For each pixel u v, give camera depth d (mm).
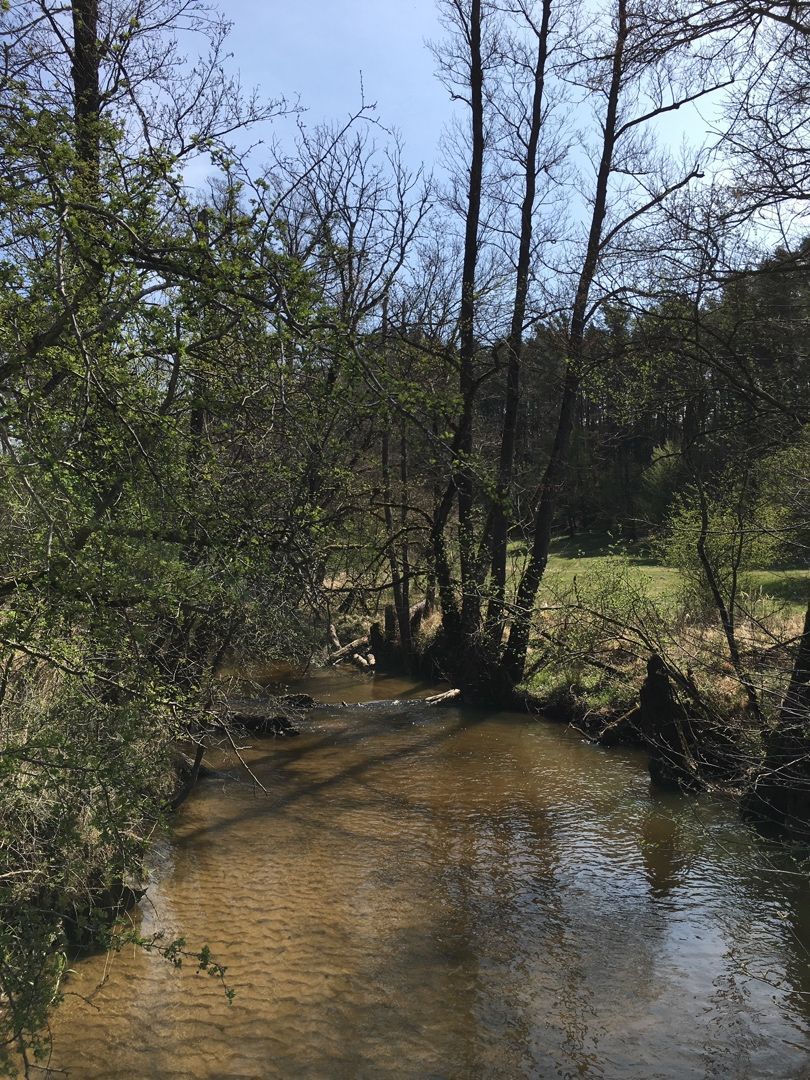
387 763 11641
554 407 17703
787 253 7605
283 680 17906
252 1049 5188
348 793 10273
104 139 3615
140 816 4277
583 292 12203
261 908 7078
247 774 10961
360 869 7969
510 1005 5738
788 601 12523
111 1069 4941
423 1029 5445
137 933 3496
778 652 9914
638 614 12820
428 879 7770
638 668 13492
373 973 6094
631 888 7613
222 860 8086
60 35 4688
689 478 14289
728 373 8398
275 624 6742
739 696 10750
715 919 7020
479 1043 5305
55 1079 4797
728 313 8375
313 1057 5129
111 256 3301
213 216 3430
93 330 3420
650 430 12203
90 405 3736
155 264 3352
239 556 4285
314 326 3377
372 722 14062
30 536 3742
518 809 9727
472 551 14469
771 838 8648
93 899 5906
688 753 10289
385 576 14562
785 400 8328
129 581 3686
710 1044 5312
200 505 4102
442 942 6582
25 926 3361
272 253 3326
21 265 3580
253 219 3354
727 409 9281
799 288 7871
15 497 3680
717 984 6035
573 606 13023
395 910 7113
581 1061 5137
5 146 3154
